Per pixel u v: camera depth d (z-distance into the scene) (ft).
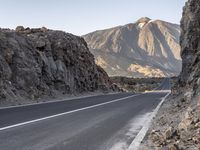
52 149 30.37
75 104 87.97
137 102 102.58
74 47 156.15
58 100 104.63
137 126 47.91
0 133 38.06
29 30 147.95
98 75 185.06
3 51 100.22
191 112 42.86
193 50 97.91
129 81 328.70
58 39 144.15
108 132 41.68
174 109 65.10
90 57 179.32
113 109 75.66
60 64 135.13
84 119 54.49
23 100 93.45
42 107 75.61
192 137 33.99
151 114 65.92
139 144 34.24
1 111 64.34
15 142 32.99
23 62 107.04
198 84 65.16
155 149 31.89
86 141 34.99
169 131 36.04
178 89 113.50
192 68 93.30
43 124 46.57
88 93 156.97
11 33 113.39
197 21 94.58
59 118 54.54
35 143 32.91
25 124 45.85
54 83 128.88
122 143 34.86
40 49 128.47
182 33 114.52
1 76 93.20
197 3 96.63
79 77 155.33
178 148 29.60
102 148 31.86
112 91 201.05
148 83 358.64
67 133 39.70
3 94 86.89
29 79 106.01
